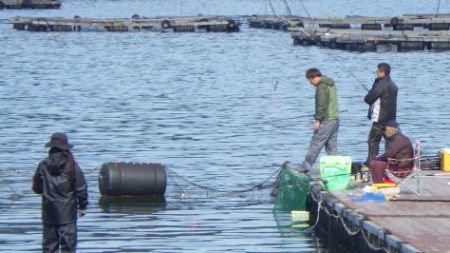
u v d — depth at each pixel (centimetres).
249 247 3838
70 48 14475
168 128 7125
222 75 10962
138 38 16238
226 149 6247
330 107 4444
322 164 4206
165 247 3831
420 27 16862
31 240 3928
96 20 17775
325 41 14538
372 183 4125
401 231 3388
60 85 10006
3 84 10112
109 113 7912
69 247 3238
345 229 3741
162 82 10275
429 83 10075
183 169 5566
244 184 5119
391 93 4338
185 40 15875
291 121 7462
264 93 9306
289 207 4475
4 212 4428
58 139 3238
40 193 3278
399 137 4150
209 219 4328
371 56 13075
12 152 6081
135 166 4744
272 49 14288
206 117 7700
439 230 3403
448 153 4491
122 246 3844
